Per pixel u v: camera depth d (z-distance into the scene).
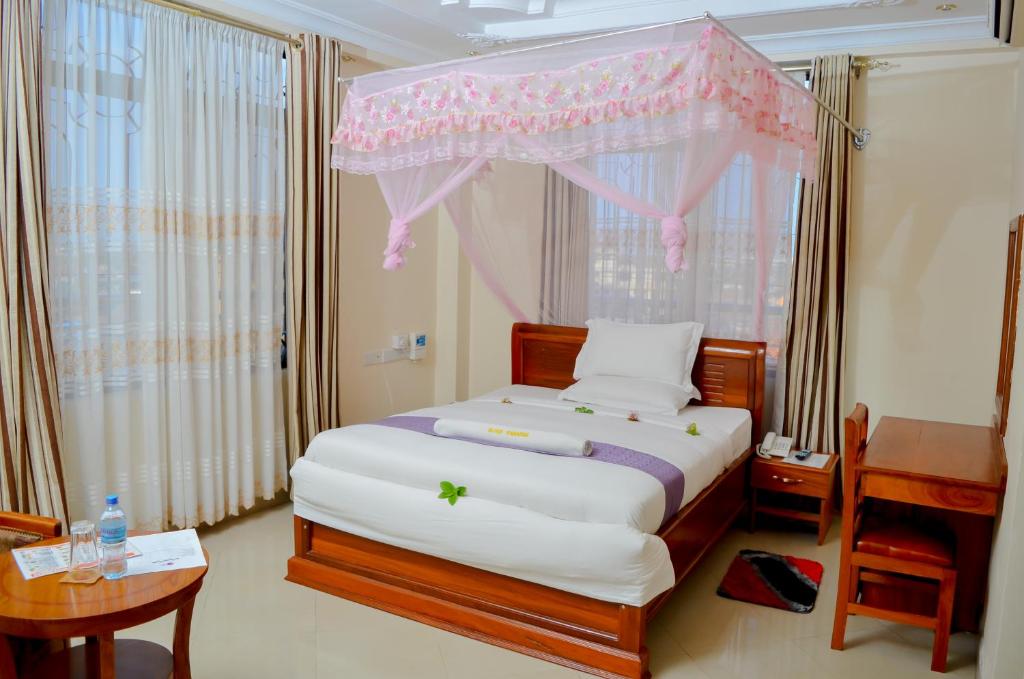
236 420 3.99
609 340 4.55
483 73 3.20
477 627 2.99
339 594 3.31
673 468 3.14
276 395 4.23
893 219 4.29
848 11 3.92
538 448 3.23
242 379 4.01
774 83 3.12
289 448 4.32
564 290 4.86
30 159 3.05
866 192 4.34
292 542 3.88
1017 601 2.25
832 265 4.29
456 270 5.47
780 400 4.50
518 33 4.66
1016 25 2.89
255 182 4.01
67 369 3.34
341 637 2.98
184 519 3.80
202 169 3.72
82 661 2.18
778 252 4.41
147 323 3.57
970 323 4.18
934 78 4.14
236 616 3.12
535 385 5.01
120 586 2.05
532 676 2.74
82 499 3.42
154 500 3.66
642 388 4.21
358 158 3.68
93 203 3.32
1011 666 2.28
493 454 3.15
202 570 2.16
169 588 2.04
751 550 3.94
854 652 2.95
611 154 3.24
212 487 3.90
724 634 3.07
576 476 2.90
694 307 4.61
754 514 4.20
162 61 3.54
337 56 4.26
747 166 4.36
